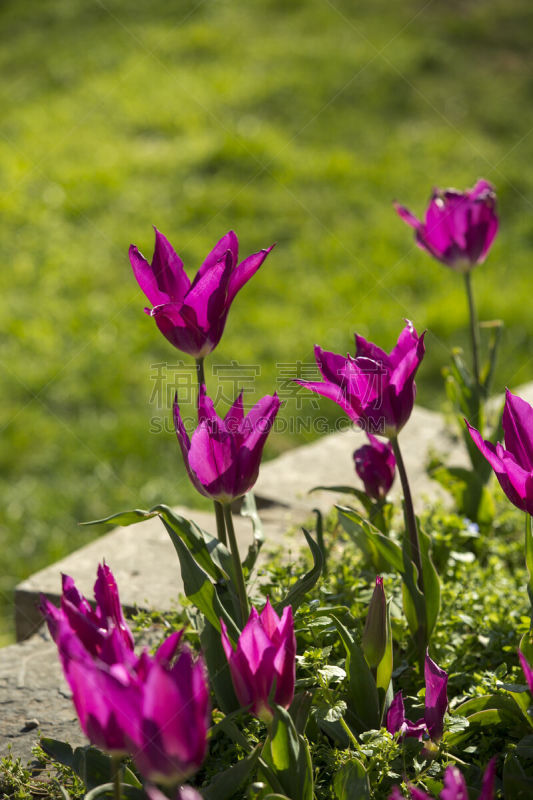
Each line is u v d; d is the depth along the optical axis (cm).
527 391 346
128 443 402
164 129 735
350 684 145
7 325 485
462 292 501
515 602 200
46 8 1009
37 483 384
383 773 135
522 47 872
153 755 99
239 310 496
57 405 428
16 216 606
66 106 786
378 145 698
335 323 477
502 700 148
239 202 612
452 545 217
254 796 127
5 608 316
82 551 244
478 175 641
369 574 200
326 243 560
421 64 833
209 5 999
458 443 308
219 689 150
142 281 146
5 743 172
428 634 167
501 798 140
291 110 759
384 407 147
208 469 128
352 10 974
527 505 132
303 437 398
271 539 246
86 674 97
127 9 998
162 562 235
